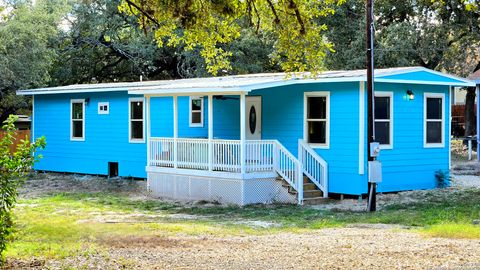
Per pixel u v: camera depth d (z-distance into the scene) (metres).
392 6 34.25
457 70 34.38
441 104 20.33
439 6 32.28
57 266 8.82
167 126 23.16
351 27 33.47
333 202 17.86
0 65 28.20
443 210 15.35
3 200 8.53
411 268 8.44
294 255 9.59
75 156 26.05
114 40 38.44
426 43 32.47
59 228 12.87
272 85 18.19
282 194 18.05
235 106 21.17
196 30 12.80
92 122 25.31
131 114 23.73
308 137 19.06
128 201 18.89
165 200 19.06
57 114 26.80
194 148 19.03
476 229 12.03
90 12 37.44
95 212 16.52
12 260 9.24
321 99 18.78
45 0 33.22
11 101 33.41
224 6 11.87
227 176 17.95
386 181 18.67
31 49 29.58
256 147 18.00
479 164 26.78
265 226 13.72
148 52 37.56
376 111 18.44
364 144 17.75
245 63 37.31
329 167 18.48
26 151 8.66
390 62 32.41
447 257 9.16
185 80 24.44
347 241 10.97
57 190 21.80
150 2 12.01
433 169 20.05
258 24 13.07
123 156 24.09
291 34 12.93
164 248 10.40
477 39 32.38
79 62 39.69
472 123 34.41
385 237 11.40
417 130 19.56
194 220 15.03
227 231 12.73
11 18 30.44
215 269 8.62
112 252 10.00
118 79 43.00
